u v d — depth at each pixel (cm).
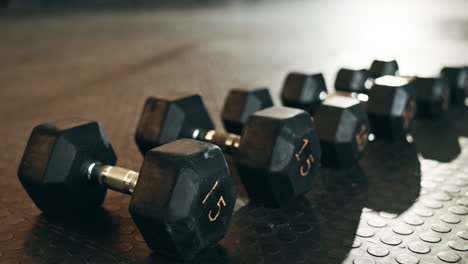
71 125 90
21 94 183
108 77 215
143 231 79
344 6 730
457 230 87
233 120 114
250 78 203
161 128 101
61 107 161
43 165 88
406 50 262
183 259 80
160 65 245
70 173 88
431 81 130
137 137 103
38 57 280
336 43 307
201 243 80
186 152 78
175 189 76
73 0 775
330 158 103
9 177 108
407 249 83
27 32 411
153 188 77
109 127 137
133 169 110
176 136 101
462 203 94
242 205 95
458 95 143
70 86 197
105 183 90
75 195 90
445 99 133
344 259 81
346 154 102
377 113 114
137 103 165
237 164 90
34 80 211
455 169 106
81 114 150
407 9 626
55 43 342
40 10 660
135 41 349
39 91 188
